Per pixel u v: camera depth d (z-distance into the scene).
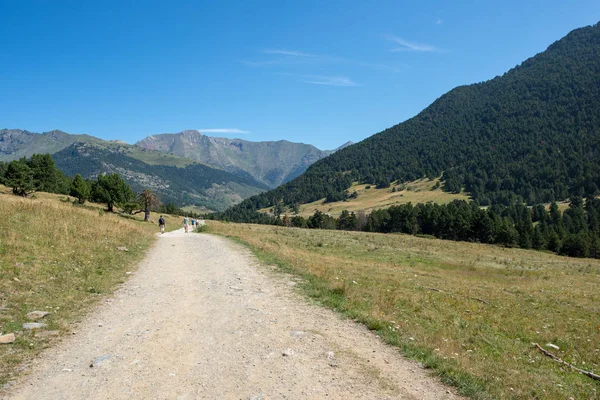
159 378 5.72
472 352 8.70
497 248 69.94
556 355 10.53
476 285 23.06
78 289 11.02
